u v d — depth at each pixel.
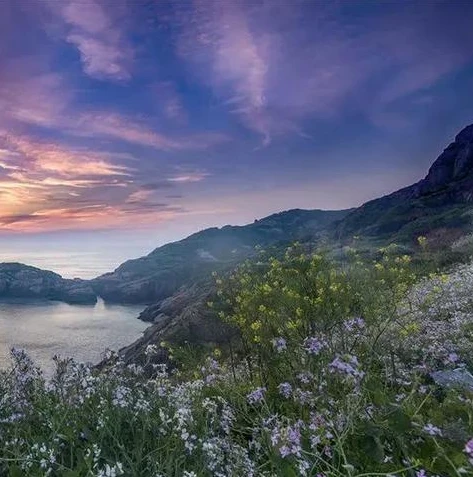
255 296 7.01
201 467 3.49
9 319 108.81
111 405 4.13
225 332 9.10
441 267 19.08
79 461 3.30
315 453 3.42
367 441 3.46
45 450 3.38
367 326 6.32
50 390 4.40
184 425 3.83
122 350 40.16
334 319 6.46
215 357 7.68
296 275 7.34
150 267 182.88
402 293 7.00
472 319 8.62
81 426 3.83
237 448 3.86
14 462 3.30
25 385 4.46
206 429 3.96
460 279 11.88
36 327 90.88
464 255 19.69
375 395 4.09
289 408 4.92
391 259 7.49
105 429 3.71
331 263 7.40
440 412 3.97
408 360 6.80
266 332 6.62
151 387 5.04
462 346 7.09
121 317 112.62
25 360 4.67
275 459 3.39
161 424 3.89
